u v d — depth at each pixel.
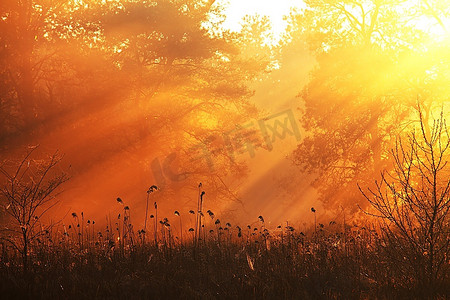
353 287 15.05
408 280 15.33
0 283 14.43
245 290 14.34
